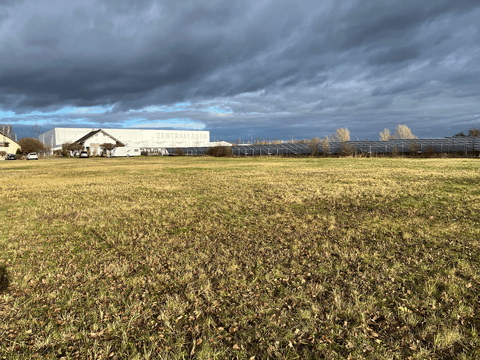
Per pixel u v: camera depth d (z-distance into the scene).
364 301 3.72
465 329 3.12
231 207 9.91
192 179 18.67
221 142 114.81
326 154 52.50
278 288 4.18
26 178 21.11
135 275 4.72
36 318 3.58
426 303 3.59
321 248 5.73
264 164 33.12
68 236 7.00
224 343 3.07
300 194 12.14
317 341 3.05
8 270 5.02
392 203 9.97
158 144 105.69
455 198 10.43
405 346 2.93
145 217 8.75
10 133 108.44
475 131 56.53
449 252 5.32
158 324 3.42
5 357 2.90
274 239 6.40
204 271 4.77
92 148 81.44
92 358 2.90
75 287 4.37
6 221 8.60
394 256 5.21
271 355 2.88
